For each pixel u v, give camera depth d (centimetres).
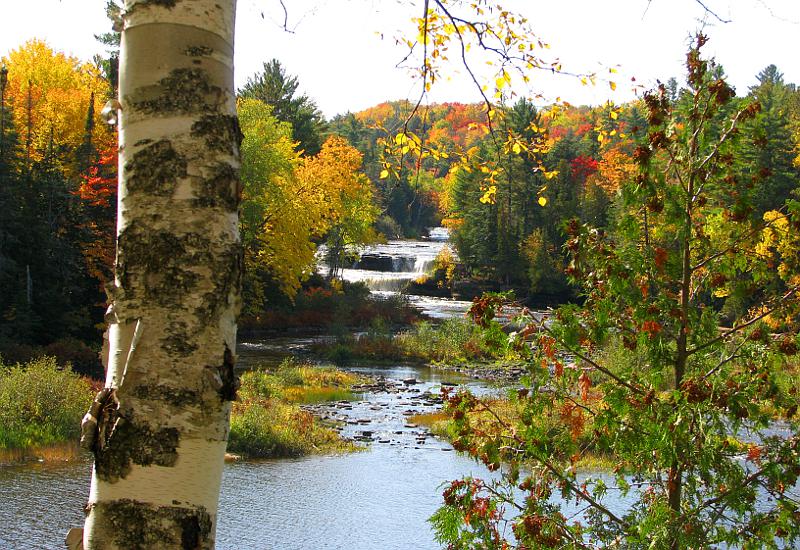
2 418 1972
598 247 552
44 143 4872
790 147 5150
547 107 579
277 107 7975
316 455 2012
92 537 241
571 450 570
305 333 4775
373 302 5591
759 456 540
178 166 253
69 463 1806
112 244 3891
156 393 244
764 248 563
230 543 1365
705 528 520
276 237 4547
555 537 539
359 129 9281
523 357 571
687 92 571
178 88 256
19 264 3512
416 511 1570
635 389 548
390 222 9781
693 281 589
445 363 3775
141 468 241
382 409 2652
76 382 2191
